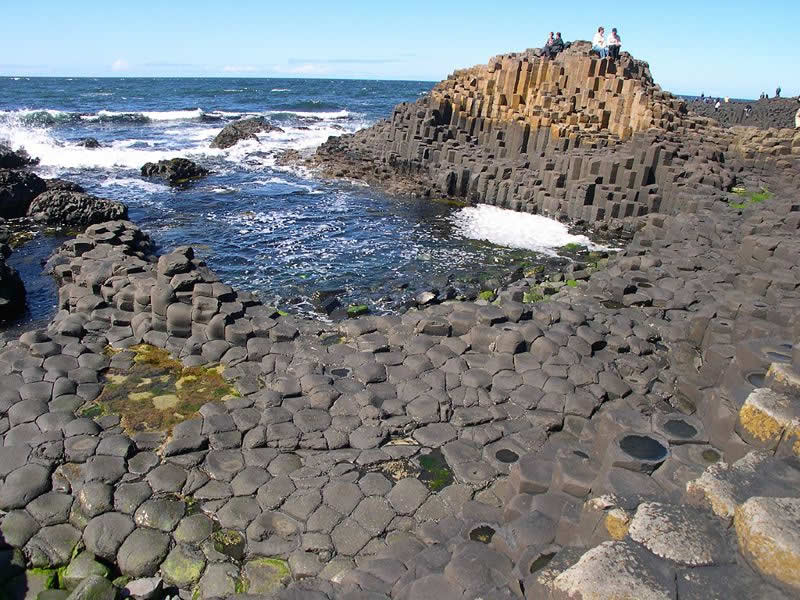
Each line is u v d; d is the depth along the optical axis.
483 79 39.25
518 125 33.81
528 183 29.98
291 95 119.94
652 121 30.36
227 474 8.57
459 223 27.55
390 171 36.91
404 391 10.66
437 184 33.50
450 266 21.67
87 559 7.34
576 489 6.96
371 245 23.89
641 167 26.94
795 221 19.05
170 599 7.05
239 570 7.23
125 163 39.34
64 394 10.24
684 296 14.94
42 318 16.06
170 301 12.59
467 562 6.13
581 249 23.91
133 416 9.85
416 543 7.32
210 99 102.19
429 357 11.74
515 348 11.72
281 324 12.72
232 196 31.53
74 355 11.51
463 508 7.90
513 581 5.71
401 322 13.13
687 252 18.59
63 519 7.82
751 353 7.84
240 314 12.74
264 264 21.28
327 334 12.95
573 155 29.27
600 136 31.30
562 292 16.75
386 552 7.17
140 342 12.38
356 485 8.44
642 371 11.56
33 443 8.82
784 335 10.35
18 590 7.09
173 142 49.25
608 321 13.29
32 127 54.75
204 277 13.42
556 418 10.03
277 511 7.97
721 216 22.17
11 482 8.12
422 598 5.73
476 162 33.00
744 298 12.69
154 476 8.41
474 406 10.33
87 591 6.62
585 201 27.61
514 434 9.65
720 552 4.41
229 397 10.56
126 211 26.41
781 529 4.11
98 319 13.14
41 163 37.97
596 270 20.11
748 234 18.67
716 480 5.03
